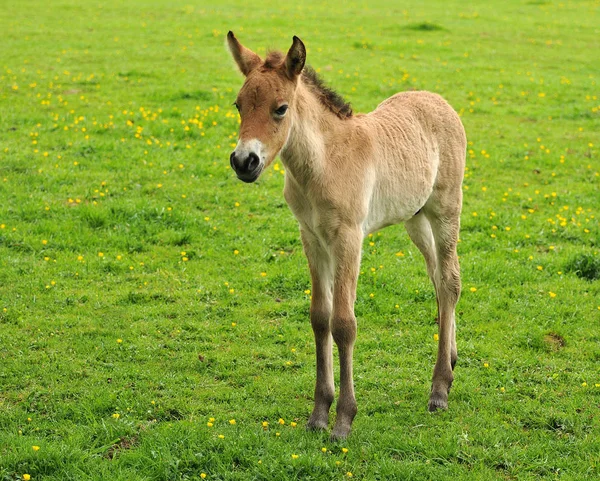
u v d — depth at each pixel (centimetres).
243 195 1530
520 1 4312
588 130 2081
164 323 1050
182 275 1200
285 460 722
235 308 1107
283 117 728
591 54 3036
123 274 1195
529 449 768
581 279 1216
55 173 1566
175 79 2386
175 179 1589
